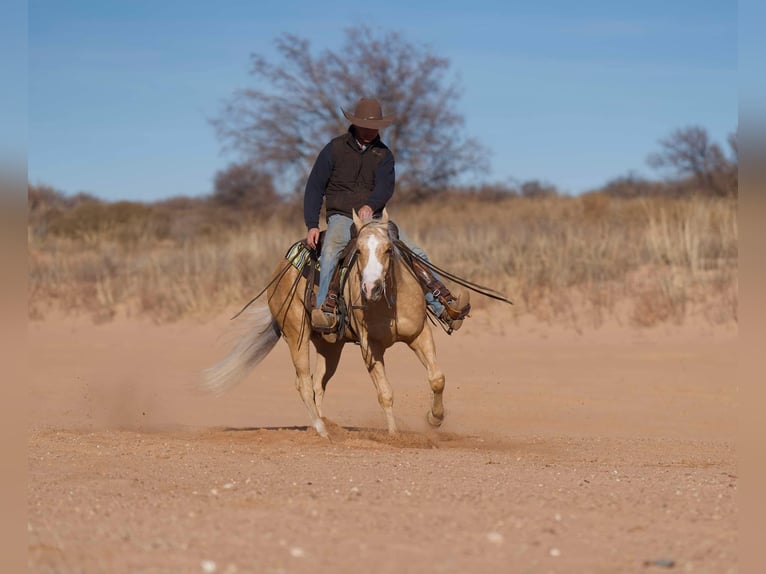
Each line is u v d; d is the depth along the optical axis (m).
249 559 9.56
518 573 9.16
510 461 16.45
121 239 67.50
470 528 10.84
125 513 11.64
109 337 40.47
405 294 17.80
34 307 45.25
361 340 18.41
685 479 14.24
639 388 27.69
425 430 22.41
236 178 85.25
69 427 22.34
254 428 22.94
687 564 9.49
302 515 11.47
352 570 9.22
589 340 34.41
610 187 88.56
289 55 72.62
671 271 39.09
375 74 73.25
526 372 30.55
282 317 20.17
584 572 9.22
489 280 40.78
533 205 65.94
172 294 44.81
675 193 78.31
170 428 22.45
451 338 36.03
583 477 14.39
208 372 21.22
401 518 11.30
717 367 29.48
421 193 74.50
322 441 18.66
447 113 74.44
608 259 41.19
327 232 19.02
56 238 68.69
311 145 72.38
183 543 10.18
